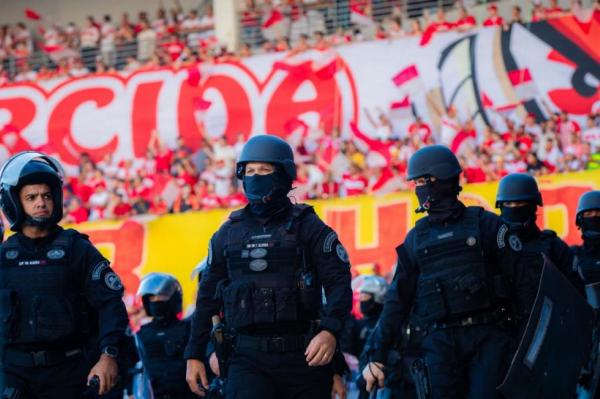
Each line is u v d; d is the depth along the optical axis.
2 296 16.94
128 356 20.66
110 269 17.39
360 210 51.84
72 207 60.88
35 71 72.06
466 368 17.17
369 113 60.31
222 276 17.03
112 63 71.94
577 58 57.09
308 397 16.45
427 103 59.31
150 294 26.17
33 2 81.25
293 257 16.48
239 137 62.22
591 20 57.28
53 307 16.98
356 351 28.95
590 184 48.88
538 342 16.50
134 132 64.81
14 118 67.25
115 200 60.91
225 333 16.59
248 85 63.00
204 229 54.84
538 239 21.22
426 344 17.42
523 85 57.59
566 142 54.19
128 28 72.56
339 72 61.22
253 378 16.25
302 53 62.31
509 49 58.28
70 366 17.08
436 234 17.50
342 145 57.66
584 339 17.41
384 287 29.03
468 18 59.78
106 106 65.69
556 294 16.97
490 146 54.56
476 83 58.53
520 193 21.22
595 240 24.92
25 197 17.11
